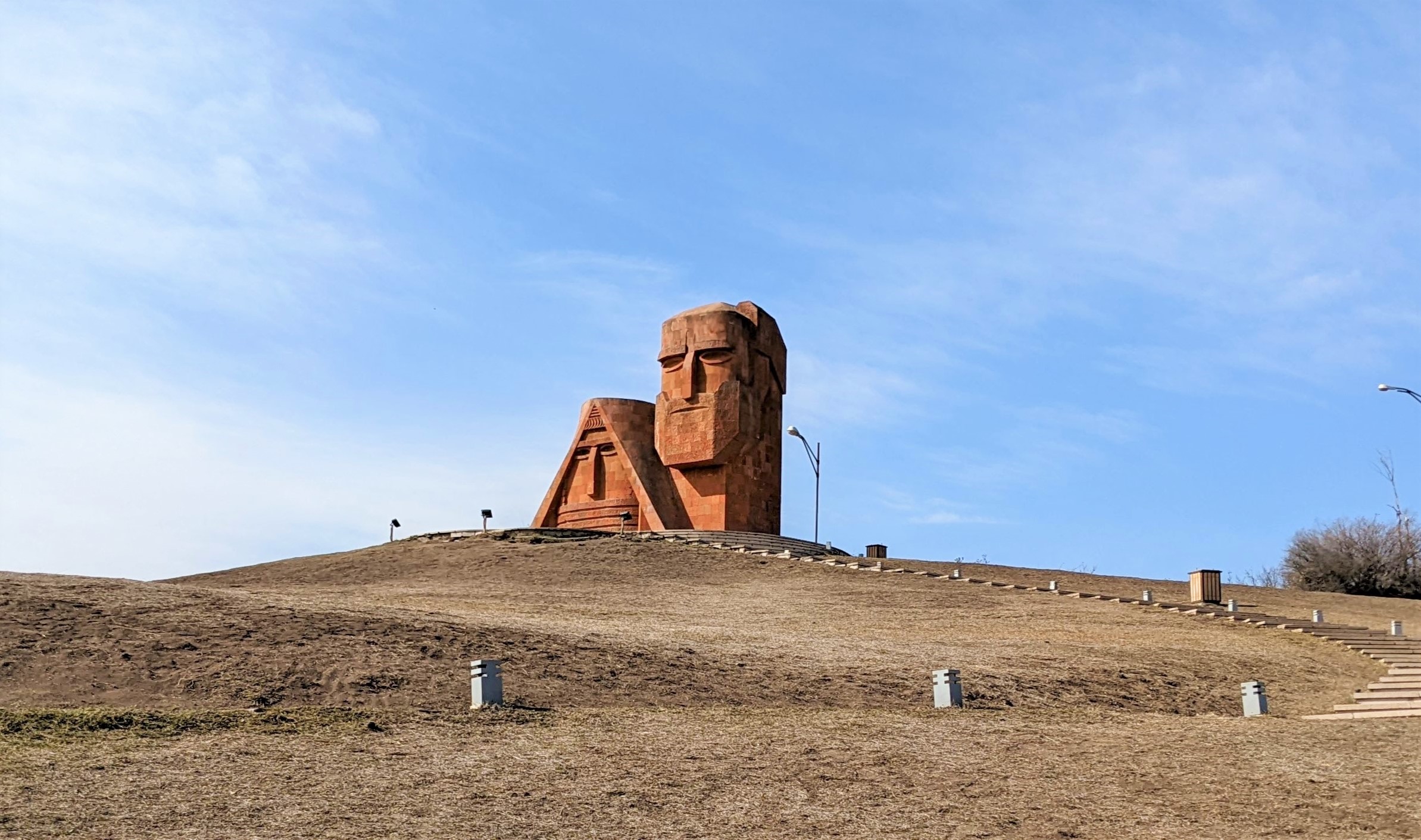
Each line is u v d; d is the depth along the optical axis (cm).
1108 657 2517
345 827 1174
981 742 1666
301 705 1639
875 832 1246
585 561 4191
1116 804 1374
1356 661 2833
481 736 1548
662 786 1368
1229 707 2205
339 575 4103
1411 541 5681
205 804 1212
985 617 3188
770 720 1744
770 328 5291
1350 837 1266
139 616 1988
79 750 1363
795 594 3594
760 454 5141
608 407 5316
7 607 1952
